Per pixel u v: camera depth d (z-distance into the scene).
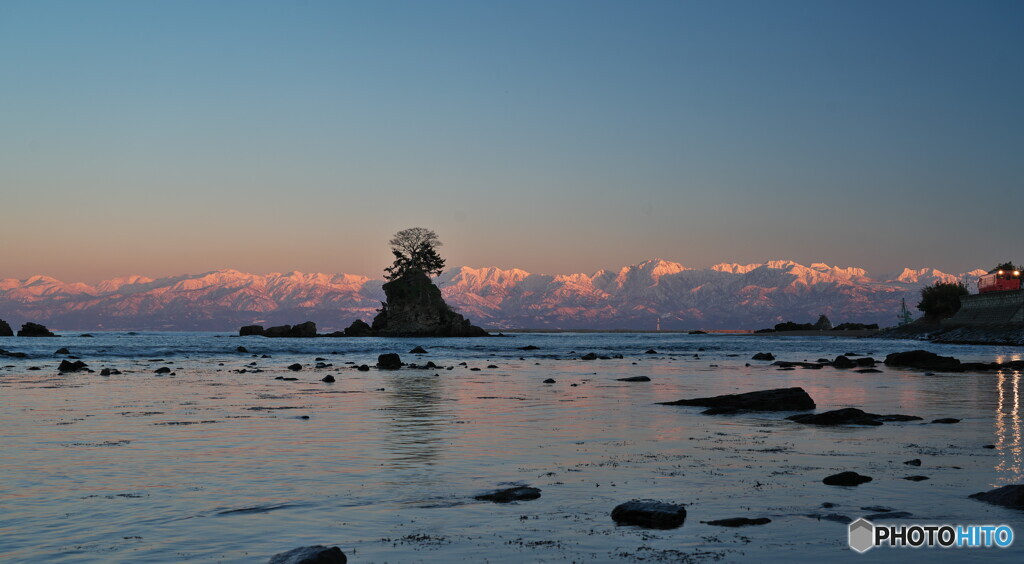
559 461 15.22
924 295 177.12
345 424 21.44
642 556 8.89
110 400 28.80
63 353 73.31
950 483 12.84
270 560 8.38
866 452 16.27
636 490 12.40
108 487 12.73
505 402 28.58
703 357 83.19
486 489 12.55
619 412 24.83
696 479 13.32
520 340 177.12
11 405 26.64
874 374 47.31
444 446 17.25
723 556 8.88
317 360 70.75
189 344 118.06
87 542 9.53
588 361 72.06
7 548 9.27
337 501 11.70
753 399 25.77
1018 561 8.69
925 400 28.97
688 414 24.22
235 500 11.78
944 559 8.76
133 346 101.00
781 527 10.07
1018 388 35.09
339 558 8.45
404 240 184.25
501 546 9.29
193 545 9.39
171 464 14.84
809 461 15.13
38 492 12.34
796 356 86.00
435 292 185.12
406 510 11.12
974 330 137.12
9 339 139.38
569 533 9.85
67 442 17.75
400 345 125.00
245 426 20.92
